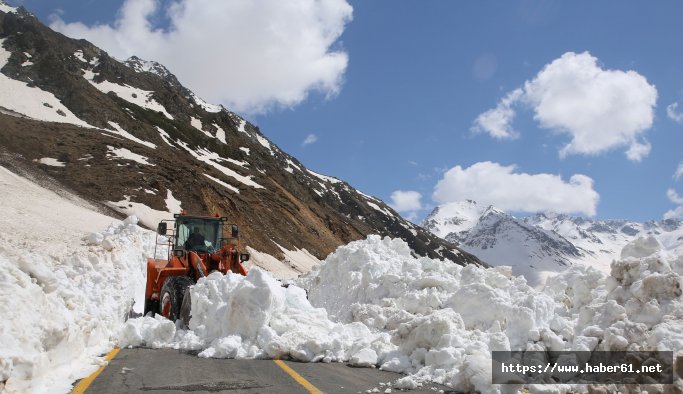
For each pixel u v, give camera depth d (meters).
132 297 13.16
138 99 94.12
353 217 140.50
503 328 9.06
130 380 6.04
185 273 11.79
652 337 5.95
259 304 8.48
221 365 7.24
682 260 7.77
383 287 11.88
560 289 10.82
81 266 10.55
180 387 5.82
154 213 47.00
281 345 7.99
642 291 6.74
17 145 50.31
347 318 11.41
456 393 5.92
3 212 24.33
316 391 5.83
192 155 80.94
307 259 62.97
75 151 53.19
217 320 8.76
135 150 58.62
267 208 69.31
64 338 6.14
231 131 106.88
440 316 7.57
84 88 75.75
